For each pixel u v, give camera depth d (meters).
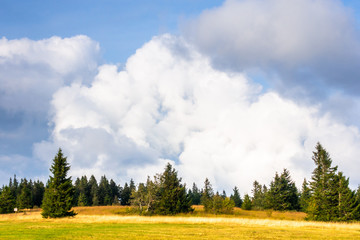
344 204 53.03
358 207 52.81
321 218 54.06
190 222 37.94
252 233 26.72
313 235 25.84
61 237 22.70
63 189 48.88
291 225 36.09
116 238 22.38
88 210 80.06
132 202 68.38
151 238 22.55
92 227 30.62
